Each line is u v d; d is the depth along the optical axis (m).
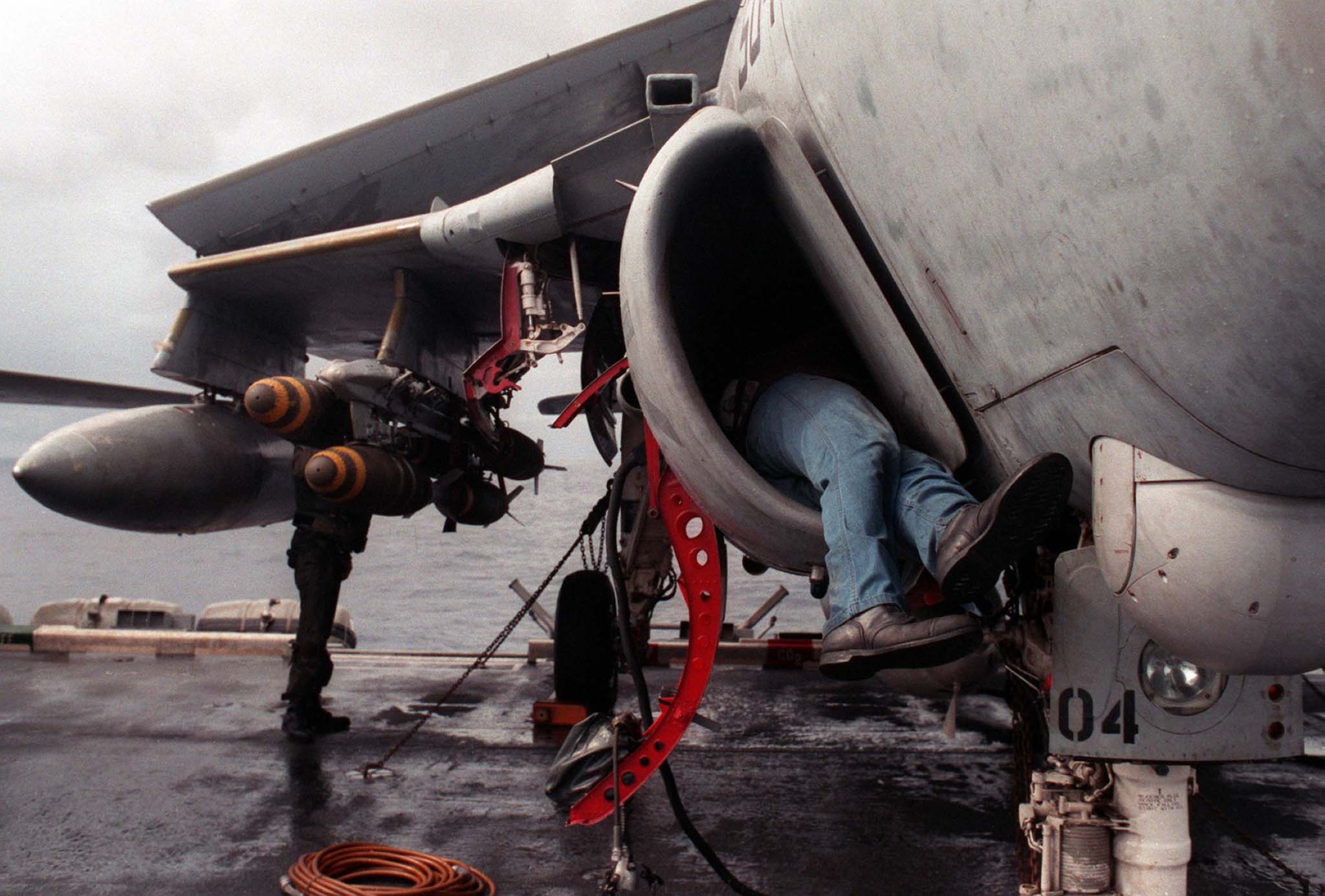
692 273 3.43
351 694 7.09
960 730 6.11
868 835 4.22
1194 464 1.99
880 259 2.80
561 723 5.95
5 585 28.28
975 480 2.88
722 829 4.31
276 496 7.59
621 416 5.59
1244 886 3.75
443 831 4.23
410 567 30.94
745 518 2.97
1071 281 2.00
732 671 7.91
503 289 5.31
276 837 4.13
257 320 7.59
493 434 5.94
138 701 6.66
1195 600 2.09
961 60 2.07
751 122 3.44
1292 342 1.65
